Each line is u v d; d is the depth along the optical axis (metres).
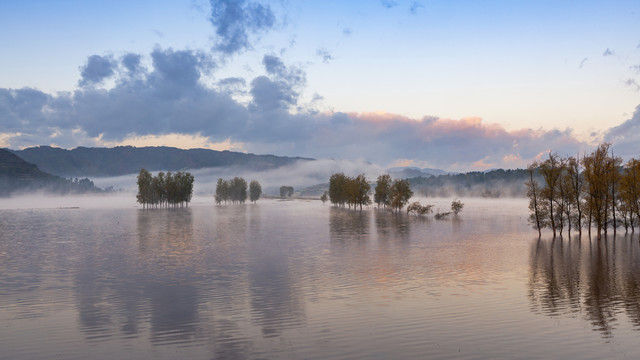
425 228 85.50
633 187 68.56
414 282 33.66
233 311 25.42
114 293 30.41
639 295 29.25
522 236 70.19
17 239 69.69
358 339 20.50
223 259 46.16
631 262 43.59
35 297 29.34
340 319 23.72
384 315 24.45
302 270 39.19
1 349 19.48
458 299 28.12
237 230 83.69
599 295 29.27
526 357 18.31
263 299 28.28
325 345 19.73
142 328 22.34
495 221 103.81
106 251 53.81
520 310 25.45
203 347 19.55
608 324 22.69
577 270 38.97
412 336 20.92
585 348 19.30
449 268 40.09
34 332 21.80
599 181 65.69
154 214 150.12
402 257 47.19
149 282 34.19
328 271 38.62
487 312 25.02
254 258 46.81
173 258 47.22
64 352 19.06
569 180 67.88
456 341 20.22
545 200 70.81
